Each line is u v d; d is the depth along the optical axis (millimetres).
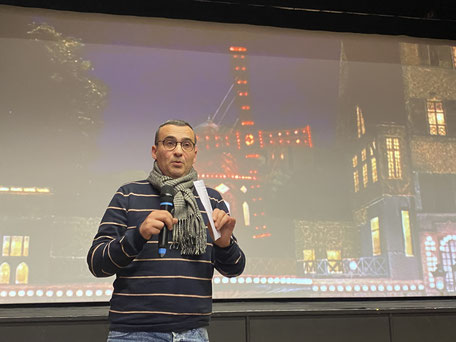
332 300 3111
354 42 3654
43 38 3225
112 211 1365
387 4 3609
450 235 3328
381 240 3244
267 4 3506
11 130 3031
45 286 2875
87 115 3152
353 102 3496
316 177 3299
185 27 3473
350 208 3273
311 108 3434
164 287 1256
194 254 1322
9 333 2459
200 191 1348
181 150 1431
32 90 3121
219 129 3289
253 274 3074
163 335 1234
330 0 3537
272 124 3359
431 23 3668
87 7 3324
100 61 3266
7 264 2857
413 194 3357
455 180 3438
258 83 3430
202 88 3354
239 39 3518
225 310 2699
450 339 2814
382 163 3391
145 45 3367
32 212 2949
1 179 2951
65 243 2949
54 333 2496
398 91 3574
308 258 3148
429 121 3545
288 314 2707
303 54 3557
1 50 3145
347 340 2727
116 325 1251
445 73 3684
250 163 3258
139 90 3268
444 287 3227
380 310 2781
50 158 3043
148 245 1302
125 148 3152
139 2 3338
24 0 3219
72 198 3014
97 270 1271
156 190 1416
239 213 3154
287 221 3191
